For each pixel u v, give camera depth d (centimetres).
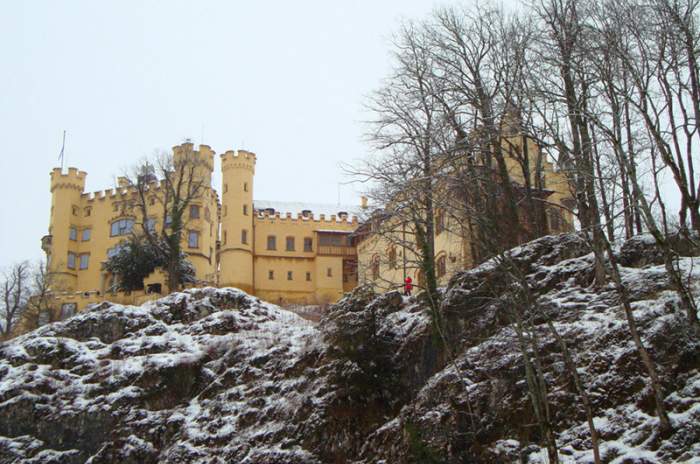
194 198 7144
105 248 7462
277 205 8562
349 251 7938
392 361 3106
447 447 2388
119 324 4369
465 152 2491
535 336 1955
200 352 4000
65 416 3672
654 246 2738
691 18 2266
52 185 7762
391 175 3019
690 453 1859
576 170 1944
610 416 2127
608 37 2083
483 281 2825
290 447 3022
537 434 2233
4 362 4056
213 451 3256
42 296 6222
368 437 2747
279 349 3766
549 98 2083
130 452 3438
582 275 2759
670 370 2128
